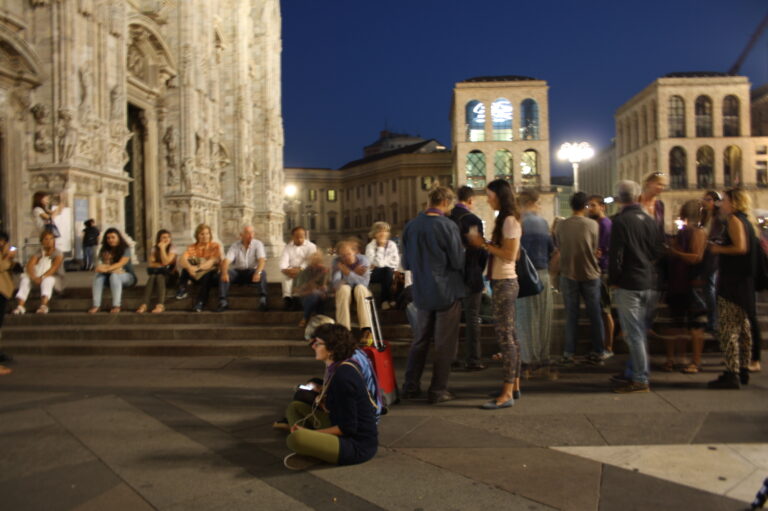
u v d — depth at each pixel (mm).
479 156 62594
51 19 15773
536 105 62094
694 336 6699
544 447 4383
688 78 63531
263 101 36969
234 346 8289
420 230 5688
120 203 18062
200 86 24781
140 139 23469
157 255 9828
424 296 5664
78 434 4805
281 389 6352
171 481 3844
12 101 15523
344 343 4398
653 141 65438
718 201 7270
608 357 7410
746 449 4246
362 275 7789
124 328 8898
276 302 9961
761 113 63625
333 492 3648
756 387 5996
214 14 27516
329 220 95000
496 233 5652
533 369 6656
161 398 5949
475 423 5020
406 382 5961
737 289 5871
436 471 3953
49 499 3586
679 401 5535
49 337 8914
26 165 15797
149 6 23734
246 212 31641
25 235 15703
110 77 17891
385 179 86500
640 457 4137
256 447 4488
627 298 5891
